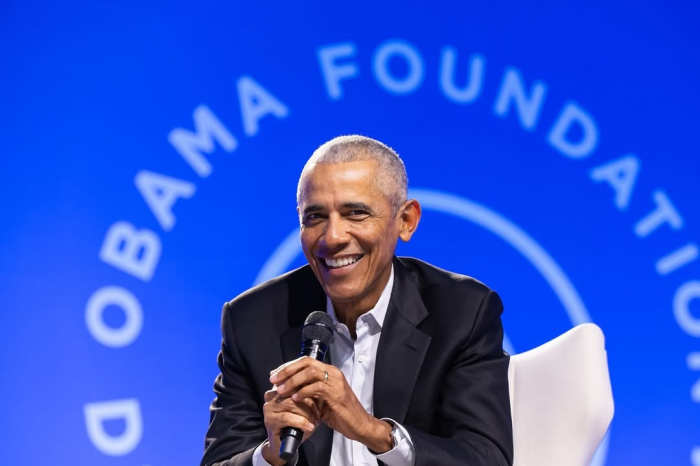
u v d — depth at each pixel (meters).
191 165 11.50
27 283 11.21
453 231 11.60
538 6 11.83
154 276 11.32
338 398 4.96
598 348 6.15
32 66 11.50
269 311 6.30
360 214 5.49
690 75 11.84
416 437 5.33
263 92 11.66
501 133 11.73
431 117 11.72
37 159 11.40
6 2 11.50
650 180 11.73
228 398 6.23
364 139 5.65
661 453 11.30
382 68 11.75
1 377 11.04
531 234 11.63
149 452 11.09
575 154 11.72
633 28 11.88
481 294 6.19
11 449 10.95
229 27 11.69
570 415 6.00
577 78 11.79
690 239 11.66
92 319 11.20
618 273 11.59
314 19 11.75
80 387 11.10
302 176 5.59
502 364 6.09
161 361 11.23
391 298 6.11
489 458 5.56
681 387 11.41
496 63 11.78
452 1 11.81
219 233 11.46
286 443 4.91
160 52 11.61
